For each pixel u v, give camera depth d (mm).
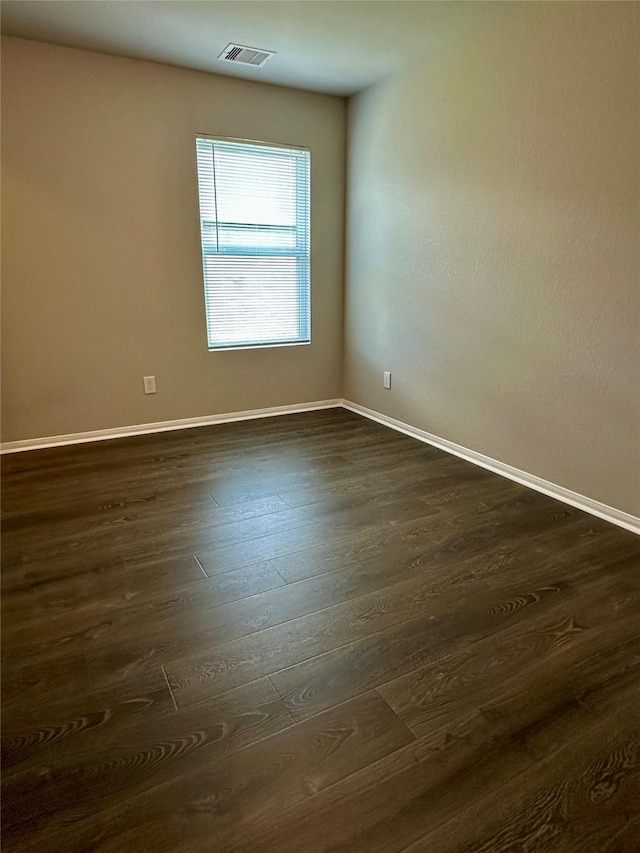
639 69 2184
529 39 2609
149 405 3924
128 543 2338
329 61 3357
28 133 3164
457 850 1099
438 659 1648
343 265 4473
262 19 2775
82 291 3514
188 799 1202
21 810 1176
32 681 1554
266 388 4375
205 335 4008
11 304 3336
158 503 2744
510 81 2744
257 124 3807
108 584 2031
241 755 1313
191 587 2014
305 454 3506
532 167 2707
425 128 3367
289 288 4281
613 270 2406
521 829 1142
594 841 1120
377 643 1717
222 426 4117
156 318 3791
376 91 3752
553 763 1297
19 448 3549
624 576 2104
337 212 4324
